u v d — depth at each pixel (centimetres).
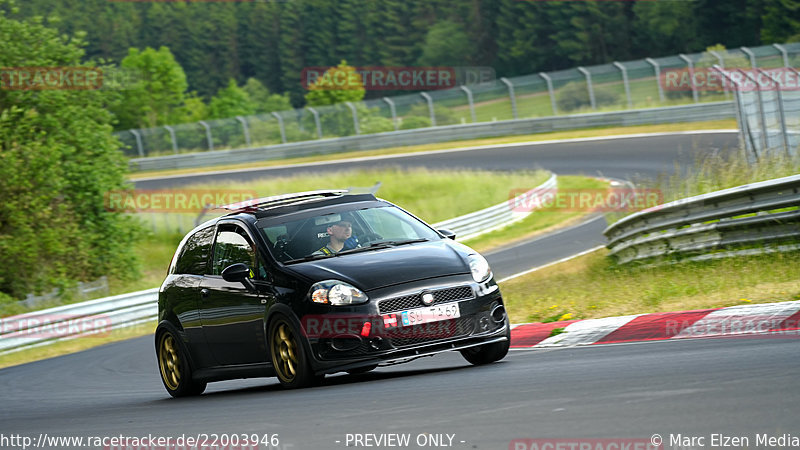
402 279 2309
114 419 2292
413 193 12188
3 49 9312
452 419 1548
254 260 2531
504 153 14388
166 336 2928
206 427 1866
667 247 4553
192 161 17612
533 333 3125
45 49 9588
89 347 6128
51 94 9456
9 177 8800
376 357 2239
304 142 17062
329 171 15162
